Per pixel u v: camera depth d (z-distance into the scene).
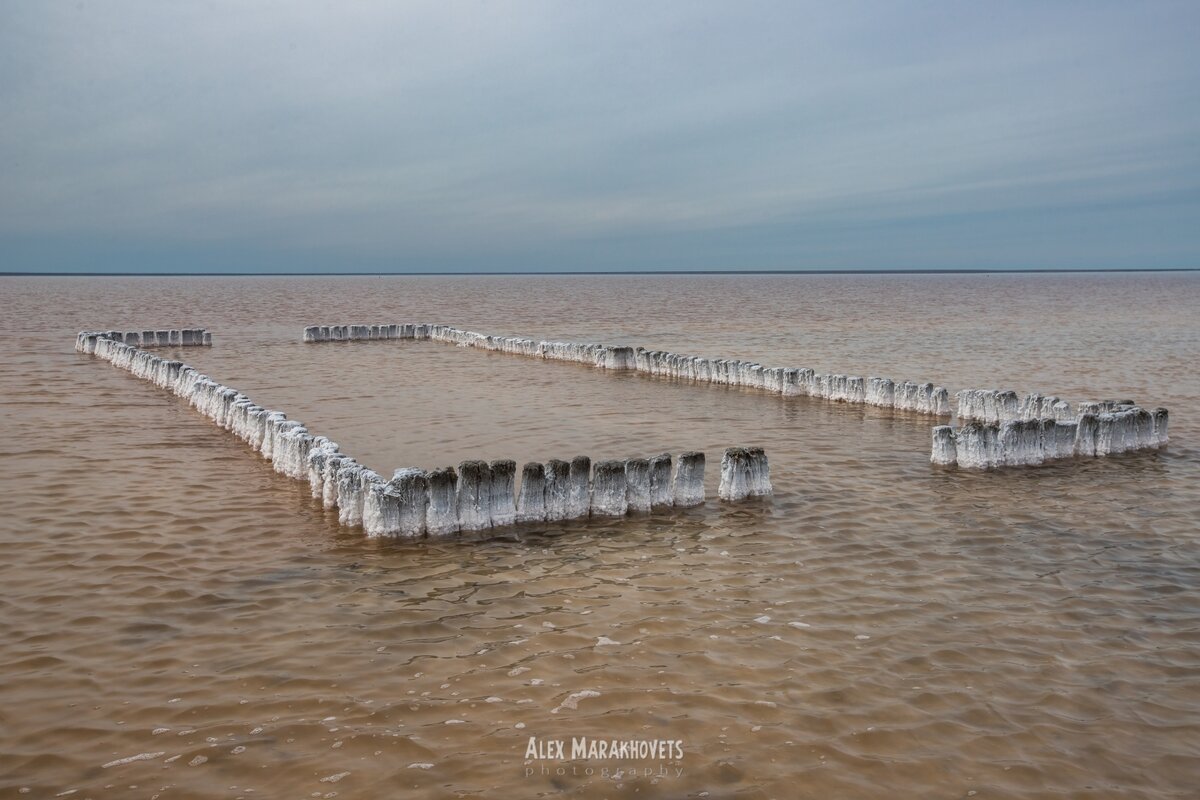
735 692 8.78
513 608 10.73
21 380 28.59
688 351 43.31
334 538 13.15
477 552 12.67
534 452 19.34
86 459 17.73
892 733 8.10
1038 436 18.53
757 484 15.74
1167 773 7.59
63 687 8.62
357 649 9.54
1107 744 8.00
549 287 172.00
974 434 17.92
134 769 7.33
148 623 10.10
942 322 63.28
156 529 13.41
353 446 19.70
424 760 7.54
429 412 24.39
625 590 11.39
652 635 10.04
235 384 29.78
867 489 16.47
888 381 25.34
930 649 9.80
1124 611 10.95
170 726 7.98
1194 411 25.47
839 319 67.31
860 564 12.50
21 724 7.96
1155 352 41.75
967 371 35.06
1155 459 18.92
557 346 37.88
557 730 8.04
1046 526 14.30
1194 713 8.55
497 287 171.88
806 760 7.67
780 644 9.86
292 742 7.77
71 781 7.15
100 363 33.62
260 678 8.87
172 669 9.02
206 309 76.19
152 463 17.55
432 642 9.77
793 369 27.86
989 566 12.48
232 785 7.15
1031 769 7.60
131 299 95.00
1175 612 10.95
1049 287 155.25
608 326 60.59
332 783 7.20
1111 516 14.88
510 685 8.83
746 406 25.78
